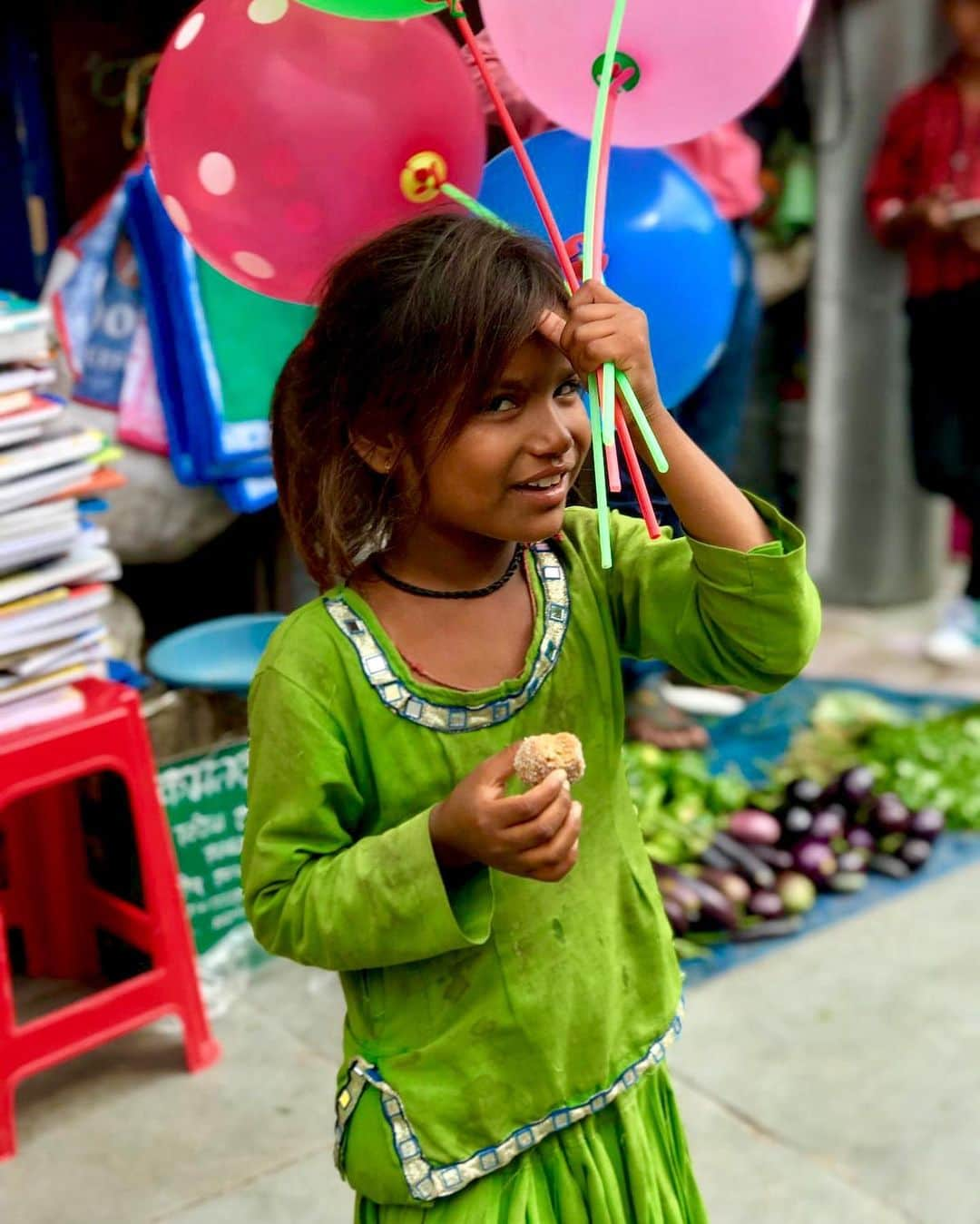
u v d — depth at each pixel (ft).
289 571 11.57
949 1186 7.45
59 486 7.75
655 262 5.79
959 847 10.92
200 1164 7.82
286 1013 9.14
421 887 3.97
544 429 4.03
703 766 11.30
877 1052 8.54
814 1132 7.88
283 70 4.98
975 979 9.22
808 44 13.98
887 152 13.62
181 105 5.15
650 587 4.63
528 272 4.01
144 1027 9.05
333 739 4.27
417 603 4.43
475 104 5.37
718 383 10.91
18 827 9.33
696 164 10.12
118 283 9.80
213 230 5.35
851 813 10.80
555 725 4.49
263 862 4.29
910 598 15.99
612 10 4.78
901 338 14.98
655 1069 4.93
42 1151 7.96
